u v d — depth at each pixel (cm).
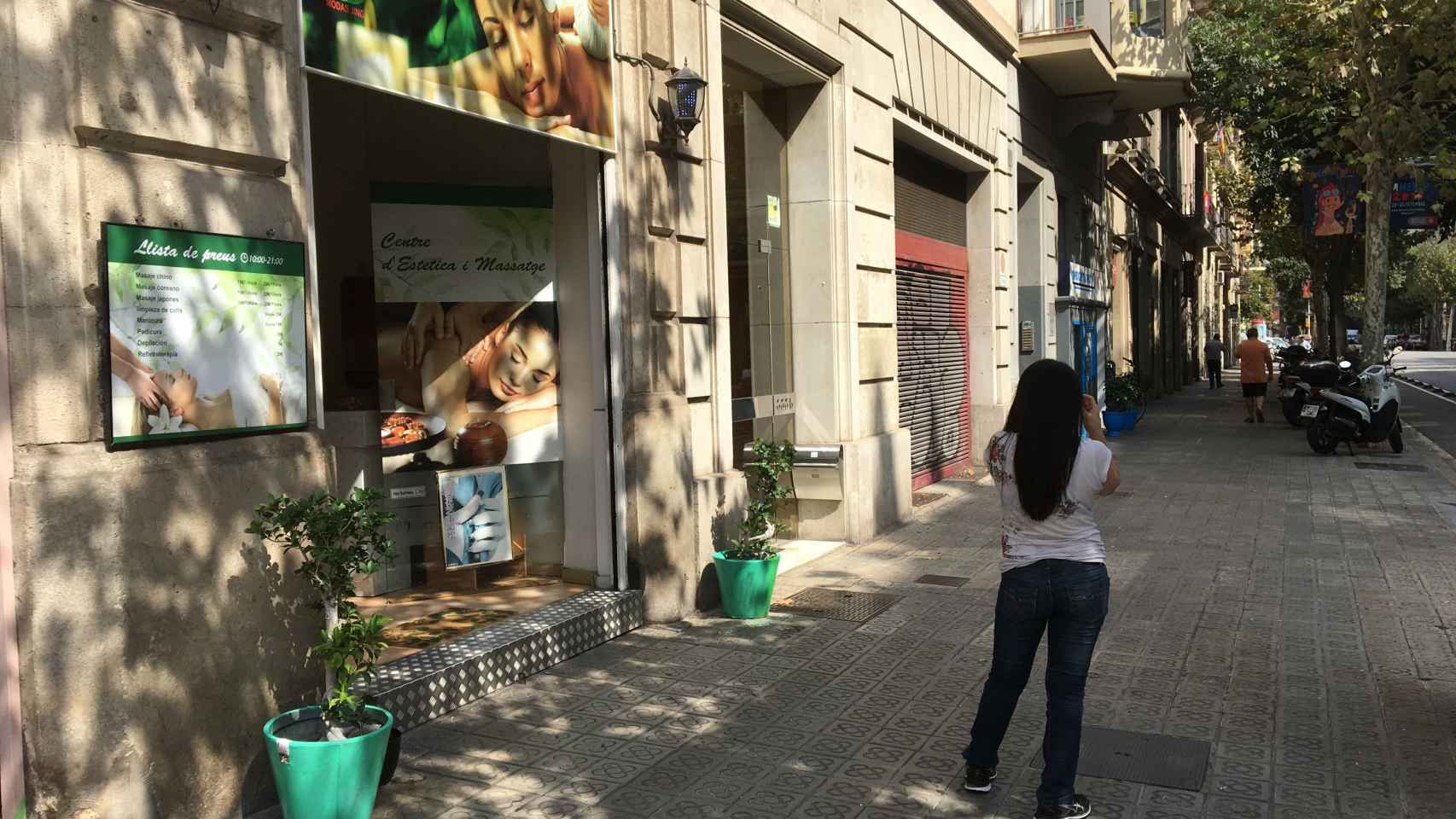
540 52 593
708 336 769
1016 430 402
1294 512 1105
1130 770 448
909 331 1223
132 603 361
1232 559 877
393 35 488
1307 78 1697
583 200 709
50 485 339
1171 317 3516
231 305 402
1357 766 452
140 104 369
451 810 415
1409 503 1150
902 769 454
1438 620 681
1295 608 716
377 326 702
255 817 403
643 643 643
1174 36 1728
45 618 337
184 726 378
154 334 372
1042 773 427
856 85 981
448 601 676
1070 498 393
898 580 814
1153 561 873
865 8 997
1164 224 3250
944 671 588
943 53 1216
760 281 941
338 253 734
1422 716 512
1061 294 1878
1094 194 2142
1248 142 2452
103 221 357
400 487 710
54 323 347
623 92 671
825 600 752
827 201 957
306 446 432
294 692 423
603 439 678
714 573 739
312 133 714
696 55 748
